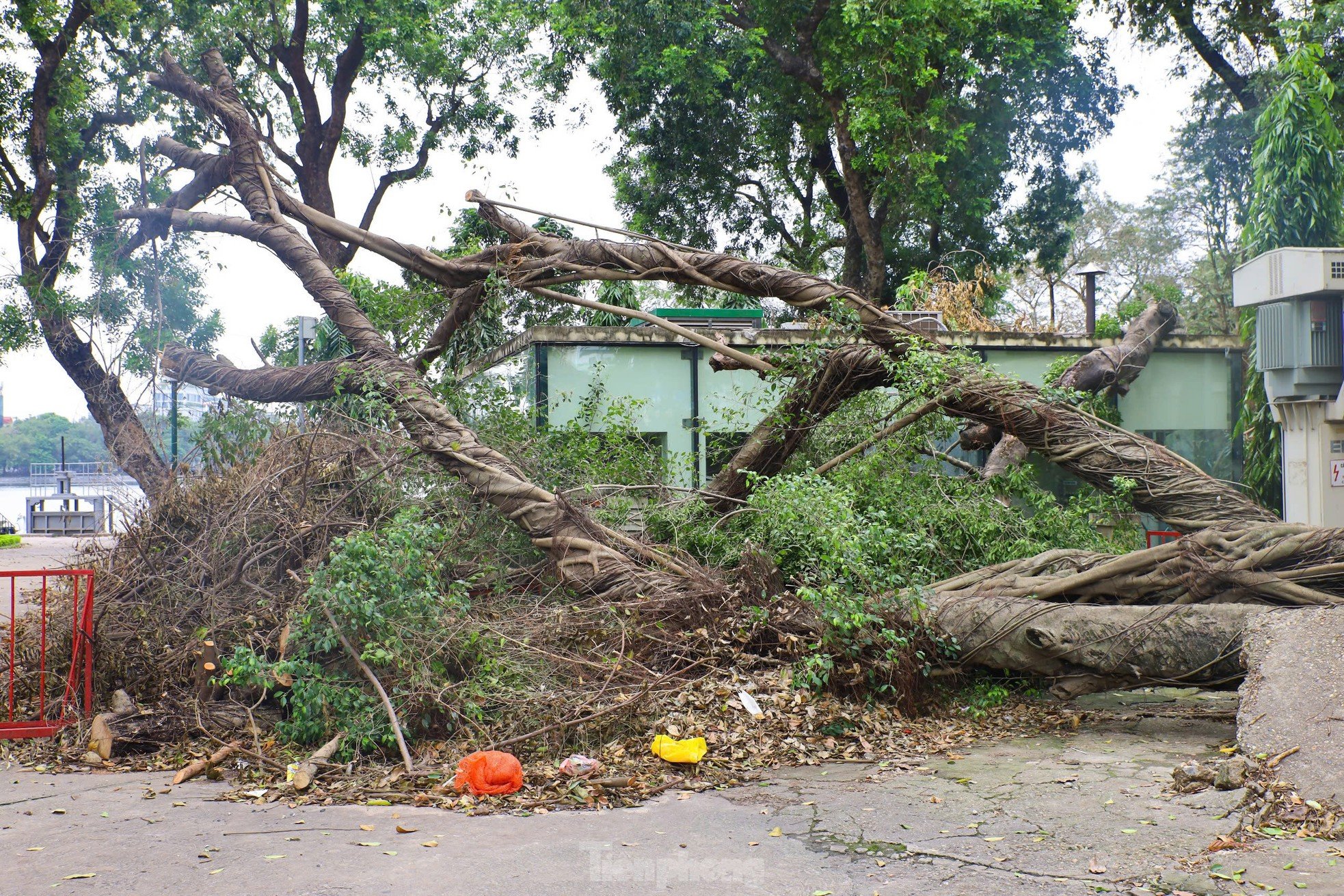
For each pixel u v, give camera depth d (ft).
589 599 27.07
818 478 29.17
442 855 14.79
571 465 35.91
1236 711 23.86
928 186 75.66
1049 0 78.18
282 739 21.22
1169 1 78.23
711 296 68.23
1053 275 110.63
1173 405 50.98
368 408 31.53
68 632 24.73
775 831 15.81
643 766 19.52
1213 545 25.63
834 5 77.30
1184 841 14.83
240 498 26.89
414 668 21.63
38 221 49.90
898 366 33.91
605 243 38.22
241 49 83.76
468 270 39.70
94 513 45.52
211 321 47.44
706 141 91.09
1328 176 45.50
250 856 14.80
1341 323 36.32
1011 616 24.75
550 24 83.35
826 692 23.35
